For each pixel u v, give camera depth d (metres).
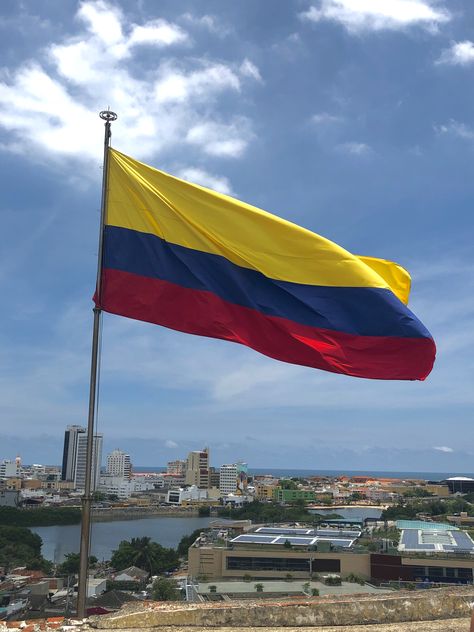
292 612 8.96
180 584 72.50
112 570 91.81
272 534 90.25
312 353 10.35
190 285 10.05
